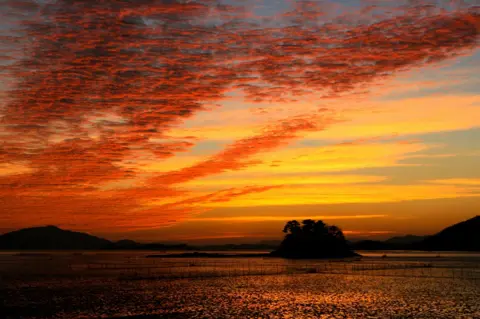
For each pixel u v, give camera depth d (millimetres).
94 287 71688
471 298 56312
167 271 111375
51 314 46312
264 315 45062
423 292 62688
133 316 44844
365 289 66750
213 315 45219
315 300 55125
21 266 142250
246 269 118250
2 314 46469
